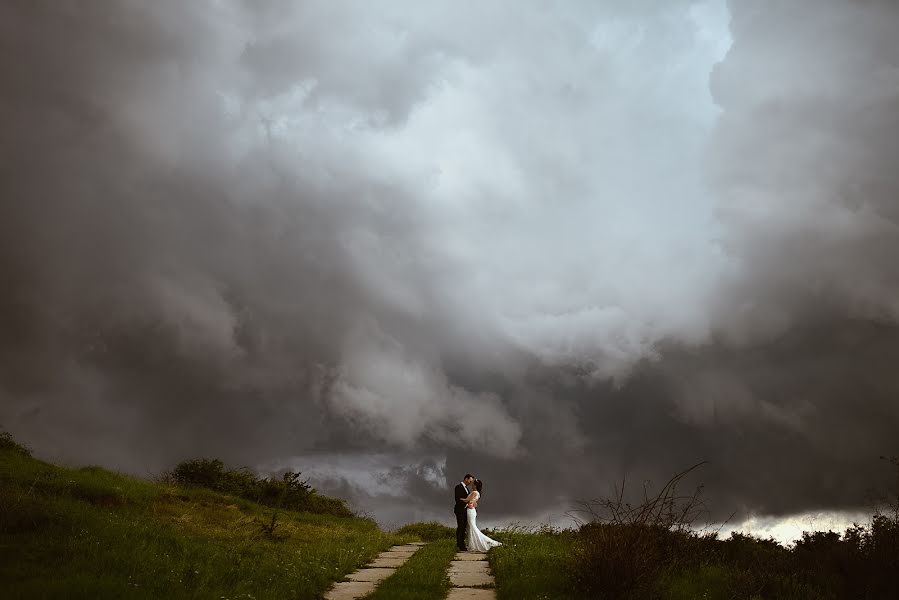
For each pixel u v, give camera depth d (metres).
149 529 12.48
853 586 9.08
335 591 9.94
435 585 10.09
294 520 20.59
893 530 9.31
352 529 21.48
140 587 8.52
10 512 11.04
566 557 10.88
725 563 11.05
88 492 15.89
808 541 11.16
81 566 9.31
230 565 10.74
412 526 23.11
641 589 8.91
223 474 25.45
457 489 15.39
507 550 13.67
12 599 7.65
